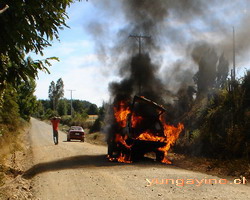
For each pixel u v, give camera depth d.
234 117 13.78
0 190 7.32
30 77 4.76
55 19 4.79
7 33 4.21
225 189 7.44
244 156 11.69
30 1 4.60
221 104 15.23
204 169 10.75
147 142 13.44
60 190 7.82
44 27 4.68
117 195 7.04
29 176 10.13
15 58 4.48
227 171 9.98
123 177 9.31
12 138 19.70
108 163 12.88
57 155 16.19
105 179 9.05
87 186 8.18
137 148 13.71
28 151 18.45
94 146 22.78
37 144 24.00
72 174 10.15
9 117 21.91
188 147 16.08
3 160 12.34
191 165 11.74
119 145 14.57
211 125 14.84
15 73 4.72
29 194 7.42
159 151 13.88
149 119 14.20
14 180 9.24
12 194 7.03
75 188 8.00
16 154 16.33
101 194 7.20
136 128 13.87
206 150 14.42
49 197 7.12
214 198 6.54
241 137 12.42
